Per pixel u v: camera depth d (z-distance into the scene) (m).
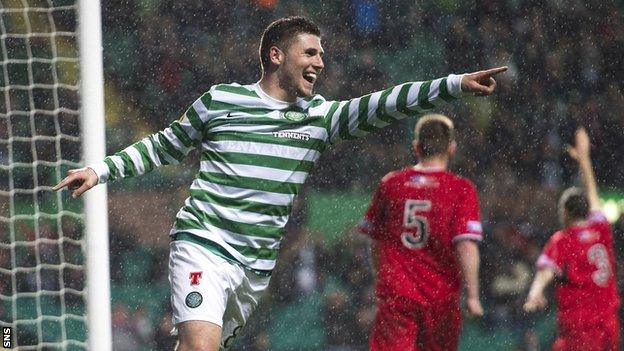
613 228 38.59
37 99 38.78
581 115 44.00
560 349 25.05
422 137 21.22
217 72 43.94
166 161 15.86
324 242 36.00
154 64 43.59
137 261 36.44
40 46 39.78
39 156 37.53
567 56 45.50
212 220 15.35
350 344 33.44
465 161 42.16
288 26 15.62
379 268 21.53
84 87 19.25
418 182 21.20
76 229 35.34
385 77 45.00
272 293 34.22
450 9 45.78
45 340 31.94
